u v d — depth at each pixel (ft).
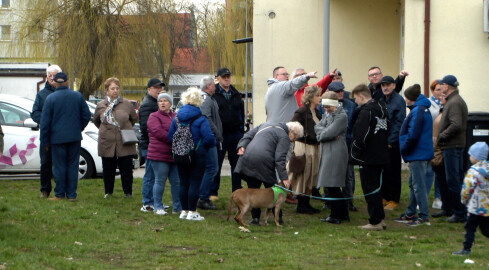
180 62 202.28
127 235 37.04
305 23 77.20
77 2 136.77
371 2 76.79
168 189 54.95
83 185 56.44
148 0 143.54
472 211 32.68
